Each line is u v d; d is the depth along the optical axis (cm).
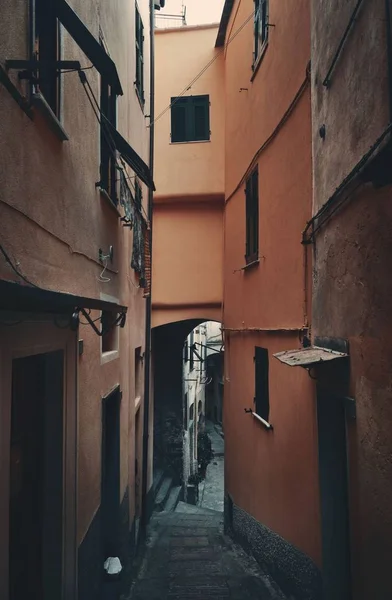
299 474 575
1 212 268
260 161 766
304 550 556
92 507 510
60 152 385
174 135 1144
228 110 1064
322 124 477
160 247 1145
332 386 453
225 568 753
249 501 822
